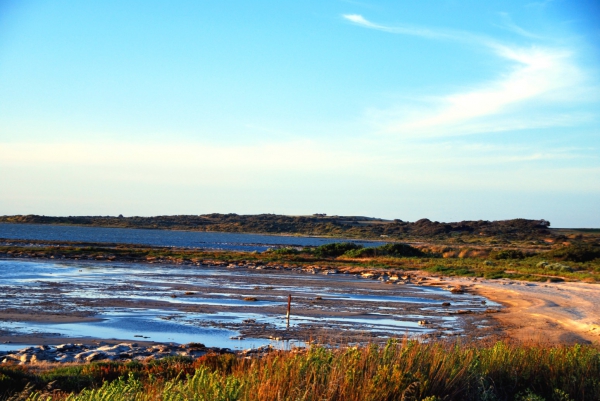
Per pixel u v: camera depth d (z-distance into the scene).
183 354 15.85
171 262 65.88
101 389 7.77
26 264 55.19
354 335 20.19
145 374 12.27
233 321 23.23
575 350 10.84
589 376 9.81
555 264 63.59
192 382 7.67
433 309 29.95
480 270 60.88
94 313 24.47
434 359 9.11
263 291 36.62
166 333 20.19
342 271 59.38
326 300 32.44
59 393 9.82
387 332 21.28
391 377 8.13
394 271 59.28
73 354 15.52
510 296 37.47
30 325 20.95
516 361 10.27
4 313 23.47
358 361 8.69
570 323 25.00
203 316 24.52
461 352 9.98
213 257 74.62
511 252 80.75
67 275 44.72
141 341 18.48
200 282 42.16
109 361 13.91
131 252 78.06
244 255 79.44
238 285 40.56
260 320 23.70
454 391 8.52
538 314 28.03
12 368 12.16
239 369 9.60
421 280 50.03
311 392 7.47
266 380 7.70
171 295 32.28
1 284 35.41
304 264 67.31
